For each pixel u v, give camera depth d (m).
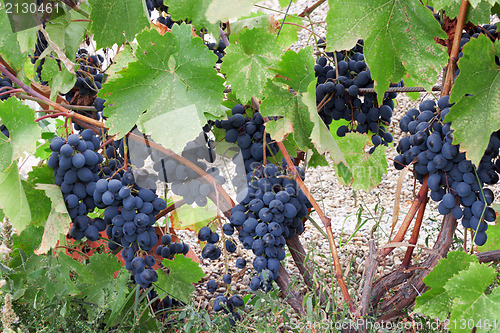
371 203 3.77
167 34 1.53
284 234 1.72
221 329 1.71
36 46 2.07
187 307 1.76
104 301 1.97
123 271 2.04
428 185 1.66
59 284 1.91
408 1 1.54
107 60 2.18
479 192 1.63
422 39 1.59
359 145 1.86
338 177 1.93
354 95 1.99
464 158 1.58
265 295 1.64
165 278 2.08
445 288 1.55
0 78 2.00
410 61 1.63
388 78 1.68
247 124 1.81
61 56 1.75
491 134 1.59
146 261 1.76
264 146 1.75
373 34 1.59
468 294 1.55
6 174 1.67
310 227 3.34
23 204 1.72
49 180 1.80
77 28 1.96
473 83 1.50
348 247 2.86
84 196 1.72
